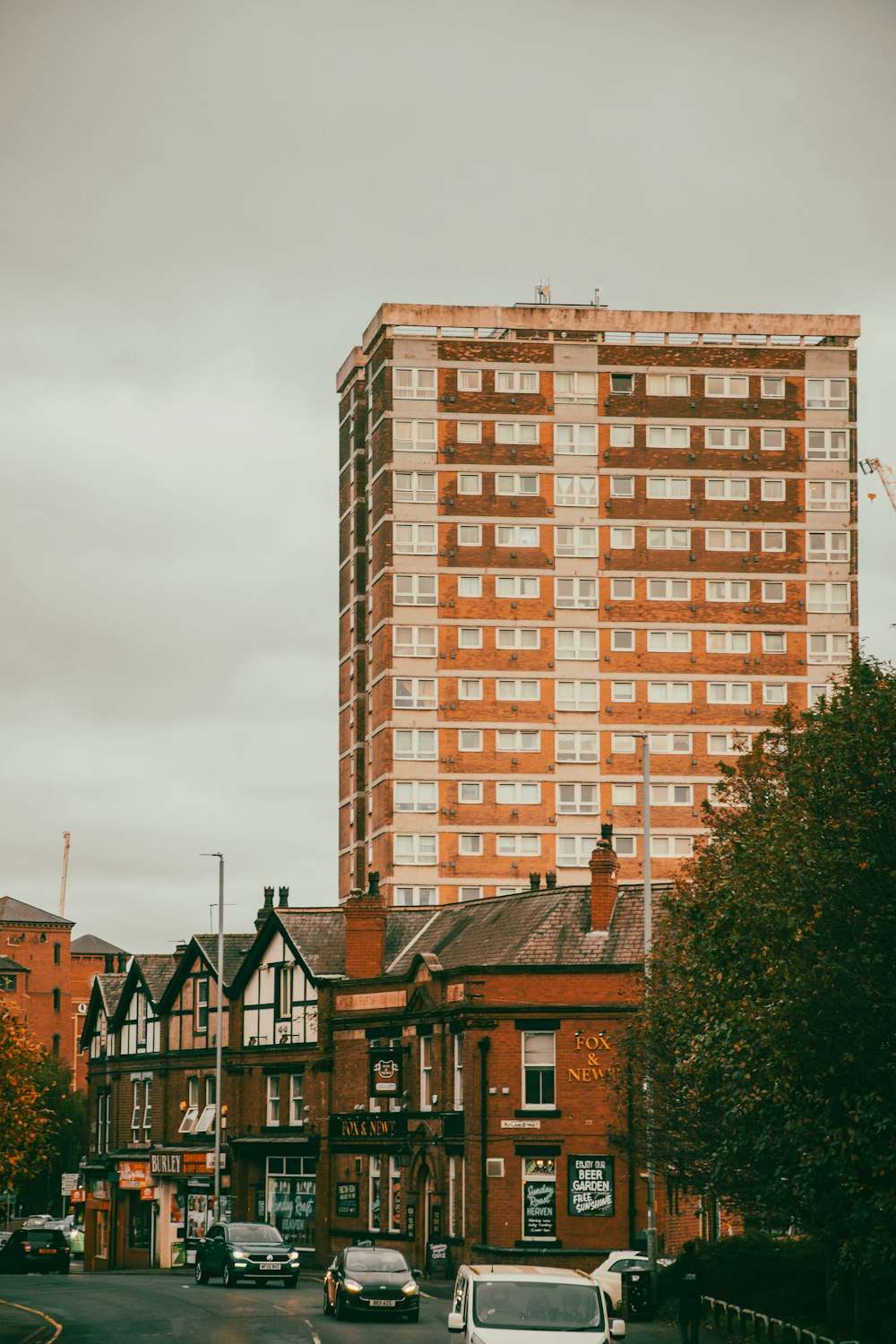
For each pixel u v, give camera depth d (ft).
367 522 392.47
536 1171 201.57
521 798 368.07
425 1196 216.74
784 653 376.48
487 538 375.45
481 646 372.17
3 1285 203.92
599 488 378.53
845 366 385.50
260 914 269.44
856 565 380.58
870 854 90.94
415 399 377.91
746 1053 108.58
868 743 95.20
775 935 94.63
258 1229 202.59
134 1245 290.56
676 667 374.43
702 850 146.10
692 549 377.91
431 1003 216.13
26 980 620.08
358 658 390.63
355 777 386.52
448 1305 171.32
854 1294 116.47
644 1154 160.35
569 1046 202.69
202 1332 134.31
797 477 381.60
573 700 371.76
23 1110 189.98
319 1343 125.59
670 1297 152.05
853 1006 89.20
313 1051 247.50
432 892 362.94
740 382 383.24
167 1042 289.33
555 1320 89.61
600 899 209.15
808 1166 100.73
